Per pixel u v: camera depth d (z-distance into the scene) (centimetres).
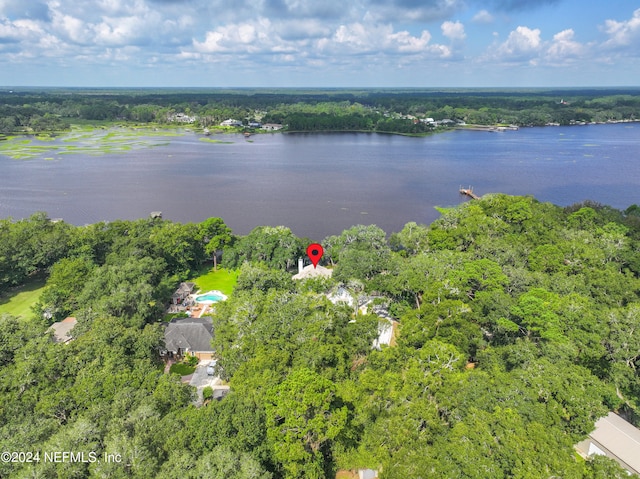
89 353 5272
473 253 8262
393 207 16750
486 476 3478
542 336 5609
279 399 4216
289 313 5897
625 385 5191
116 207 16250
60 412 4584
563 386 4456
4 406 4509
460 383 4572
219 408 4241
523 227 9800
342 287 7938
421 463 3725
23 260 9088
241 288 7650
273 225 14562
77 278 7838
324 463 4572
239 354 5588
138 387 4847
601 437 4747
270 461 4216
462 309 6088
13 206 16025
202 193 18450
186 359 6781
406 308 7238
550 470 3481
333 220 15175
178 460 3650
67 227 10625
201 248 10662
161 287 8244
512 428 3828
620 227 9600
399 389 4666
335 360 5319
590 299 6594
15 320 5916
